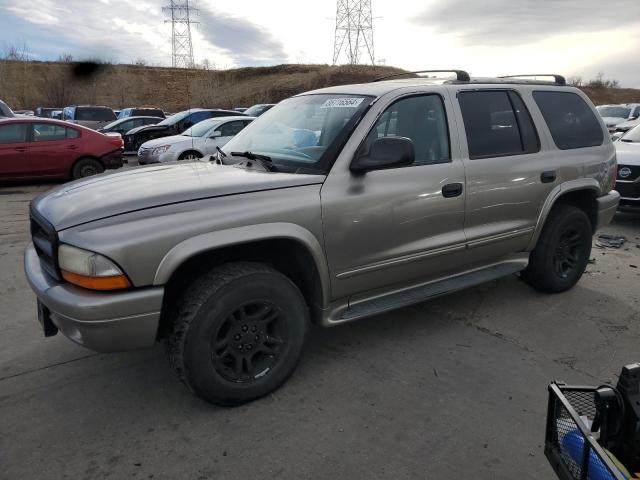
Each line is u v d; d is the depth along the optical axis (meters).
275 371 2.94
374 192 3.13
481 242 3.75
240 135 4.03
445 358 3.43
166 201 2.63
